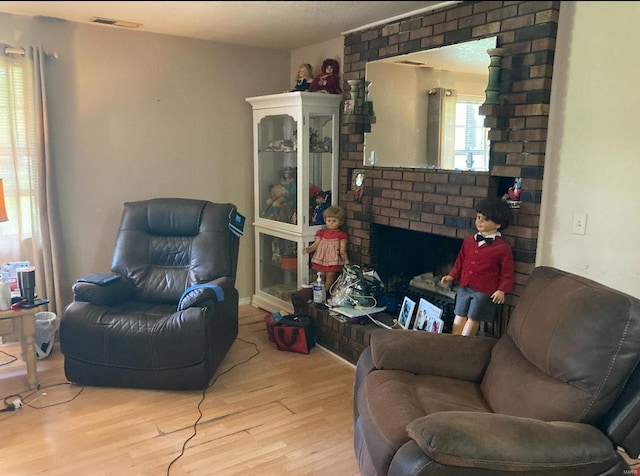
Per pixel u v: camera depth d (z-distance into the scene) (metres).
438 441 1.48
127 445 2.39
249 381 3.08
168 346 2.81
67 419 2.61
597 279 2.39
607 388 1.61
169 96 3.92
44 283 3.50
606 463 1.57
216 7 2.97
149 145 3.90
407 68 3.13
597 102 2.31
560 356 1.72
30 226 3.45
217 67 4.09
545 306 1.91
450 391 2.07
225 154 4.25
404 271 3.82
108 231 3.82
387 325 3.31
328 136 3.88
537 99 2.45
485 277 2.68
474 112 2.73
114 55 3.65
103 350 2.85
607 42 2.24
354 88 3.52
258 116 4.16
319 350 3.56
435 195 3.04
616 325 1.61
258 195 4.32
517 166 2.58
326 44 3.97
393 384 2.04
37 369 3.18
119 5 3.00
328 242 3.78
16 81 3.28
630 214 2.25
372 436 1.78
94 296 2.97
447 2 2.83
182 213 3.46
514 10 2.51
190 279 3.34
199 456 2.32
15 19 3.26
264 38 3.88
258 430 2.55
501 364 2.04
